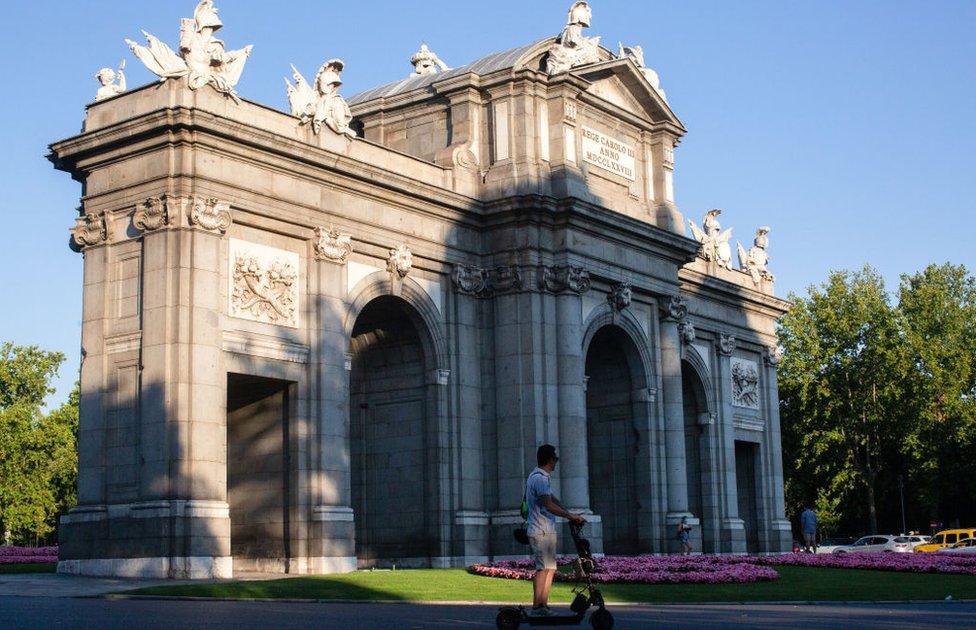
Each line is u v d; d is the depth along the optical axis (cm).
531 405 5759
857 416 10800
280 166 4966
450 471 5684
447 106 6144
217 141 4712
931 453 10794
